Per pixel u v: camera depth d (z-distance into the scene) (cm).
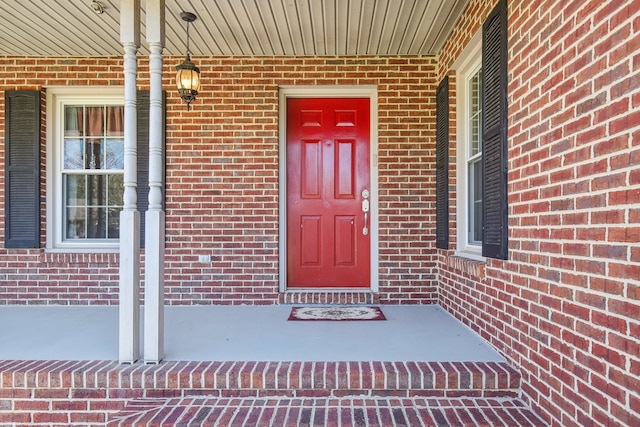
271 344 306
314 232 471
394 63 453
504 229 271
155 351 267
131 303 270
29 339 324
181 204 451
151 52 271
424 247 451
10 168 450
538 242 231
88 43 422
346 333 336
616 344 167
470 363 264
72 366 263
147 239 270
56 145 467
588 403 184
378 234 454
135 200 278
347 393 254
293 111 473
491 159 299
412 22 377
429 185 452
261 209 452
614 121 170
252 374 253
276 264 450
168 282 449
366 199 469
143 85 456
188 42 404
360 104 471
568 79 203
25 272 450
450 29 392
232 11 354
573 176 198
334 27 386
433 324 363
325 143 472
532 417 226
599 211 179
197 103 453
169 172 451
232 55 452
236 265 450
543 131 226
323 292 457
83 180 470
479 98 371
